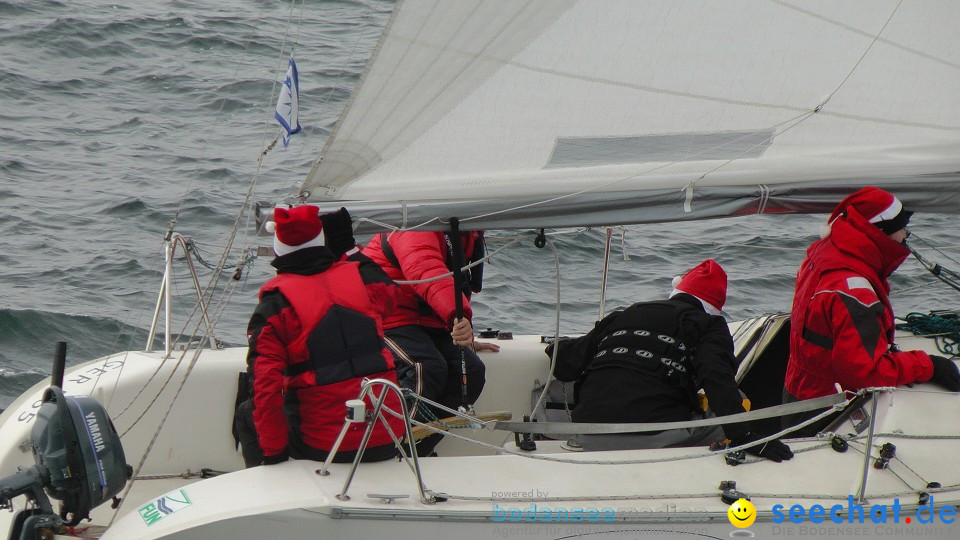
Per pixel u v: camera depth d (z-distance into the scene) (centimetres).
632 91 1348
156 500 1205
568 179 1345
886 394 1407
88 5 5928
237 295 2786
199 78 4931
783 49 1374
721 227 3484
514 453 1279
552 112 1334
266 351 1223
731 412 1345
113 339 2502
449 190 1322
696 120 1382
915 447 1345
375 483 1223
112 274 2903
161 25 5600
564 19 1289
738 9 1341
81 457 1215
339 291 1261
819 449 1370
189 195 3547
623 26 1314
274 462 1253
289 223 1245
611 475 1285
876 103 1413
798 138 1421
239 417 1430
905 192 1432
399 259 1541
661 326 1492
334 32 5056
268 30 5528
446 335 1599
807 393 1481
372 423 1164
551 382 1761
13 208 3397
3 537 1276
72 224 3288
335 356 1238
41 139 4156
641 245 3278
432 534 1170
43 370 2327
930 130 1430
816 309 1411
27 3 5825
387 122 1274
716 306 1525
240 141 4175
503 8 1246
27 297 2692
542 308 2783
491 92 1303
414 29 1220
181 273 2920
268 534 1150
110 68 5053
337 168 1299
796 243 3275
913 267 3078
